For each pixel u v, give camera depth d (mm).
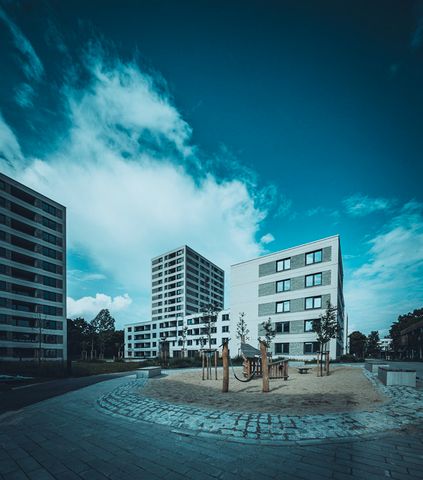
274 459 4676
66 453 5113
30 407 9047
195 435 5918
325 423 6234
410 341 52750
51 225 54062
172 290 96625
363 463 4453
